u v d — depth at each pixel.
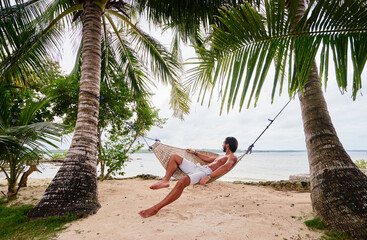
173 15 4.95
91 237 2.45
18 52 4.59
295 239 2.33
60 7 5.41
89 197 3.31
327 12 1.75
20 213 3.17
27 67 5.15
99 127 6.18
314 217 2.71
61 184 3.25
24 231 2.67
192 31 5.12
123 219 2.98
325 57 1.85
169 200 2.99
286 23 1.90
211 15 4.35
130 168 17.61
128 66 7.61
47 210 3.04
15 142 3.15
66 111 5.61
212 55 2.25
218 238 2.35
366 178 2.53
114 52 7.29
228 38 2.11
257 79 1.99
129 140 6.56
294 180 5.93
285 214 3.08
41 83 6.23
